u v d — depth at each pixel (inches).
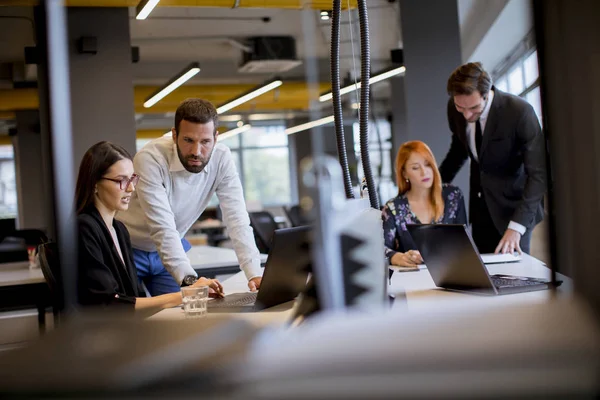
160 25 373.1
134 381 13.0
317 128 534.0
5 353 14.4
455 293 83.2
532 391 12.6
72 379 13.0
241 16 362.6
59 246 25.0
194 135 101.0
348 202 25.5
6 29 342.6
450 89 148.6
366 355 13.6
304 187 22.6
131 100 254.4
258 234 293.7
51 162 25.0
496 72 392.8
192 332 15.0
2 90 459.2
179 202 113.6
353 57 60.3
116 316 16.2
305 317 22.4
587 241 33.2
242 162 738.8
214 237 494.6
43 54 24.2
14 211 673.0
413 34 232.4
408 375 13.0
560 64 76.7
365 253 23.8
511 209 155.3
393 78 479.2
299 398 12.7
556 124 74.9
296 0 238.5
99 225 87.7
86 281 82.5
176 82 358.0
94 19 252.1
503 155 152.0
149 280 128.6
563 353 13.3
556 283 26.4
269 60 418.6
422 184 135.0
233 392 13.0
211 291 91.8
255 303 77.5
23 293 150.8
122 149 92.0
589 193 57.9
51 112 24.6
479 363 13.2
